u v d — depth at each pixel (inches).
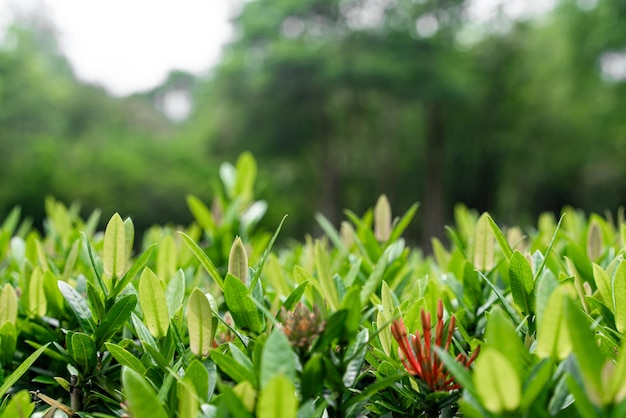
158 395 37.0
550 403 32.4
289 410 27.3
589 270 61.9
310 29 1964.8
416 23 1834.4
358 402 37.1
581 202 1648.6
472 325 57.4
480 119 1752.0
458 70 1731.1
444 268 82.6
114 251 50.3
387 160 1862.7
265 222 1278.3
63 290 48.8
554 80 1497.3
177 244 92.6
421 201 1878.7
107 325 47.3
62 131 1950.1
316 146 1908.2
